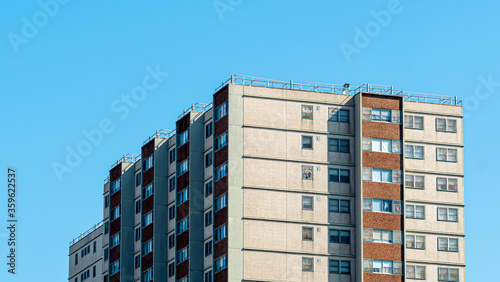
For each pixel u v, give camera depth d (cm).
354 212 14688
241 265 14188
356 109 14925
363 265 14438
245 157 14475
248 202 14375
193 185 15025
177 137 15612
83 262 19275
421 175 15038
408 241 14800
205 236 14812
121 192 17050
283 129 14662
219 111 14812
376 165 14775
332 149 14775
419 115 15188
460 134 15288
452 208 15062
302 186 14562
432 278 14775
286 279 14275
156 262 15725
